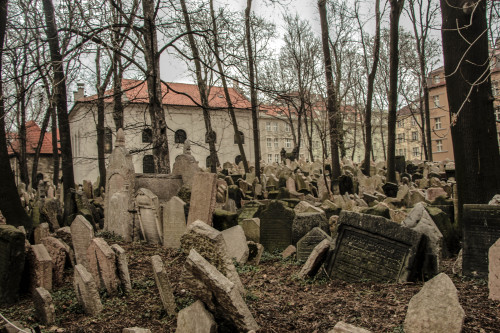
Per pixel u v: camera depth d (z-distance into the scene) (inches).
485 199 320.8
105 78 670.5
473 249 236.4
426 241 238.2
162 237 367.2
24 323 199.2
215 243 193.9
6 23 400.5
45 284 239.5
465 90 325.7
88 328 189.2
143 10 532.7
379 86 1315.2
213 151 776.3
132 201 391.2
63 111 576.1
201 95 737.6
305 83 979.3
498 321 164.2
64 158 582.6
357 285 235.1
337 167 744.3
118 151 415.2
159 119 539.5
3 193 355.9
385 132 2132.1
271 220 354.0
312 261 254.7
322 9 738.2
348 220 254.4
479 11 317.1
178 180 472.1
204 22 581.0
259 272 281.1
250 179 845.8
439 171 901.8
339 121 816.3
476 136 324.8
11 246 230.4
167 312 201.5
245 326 163.9
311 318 185.5
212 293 167.5
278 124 2057.1
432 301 155.0
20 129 890.1
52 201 503.8
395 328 163.9
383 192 655.1
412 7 782.5
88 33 427.5
